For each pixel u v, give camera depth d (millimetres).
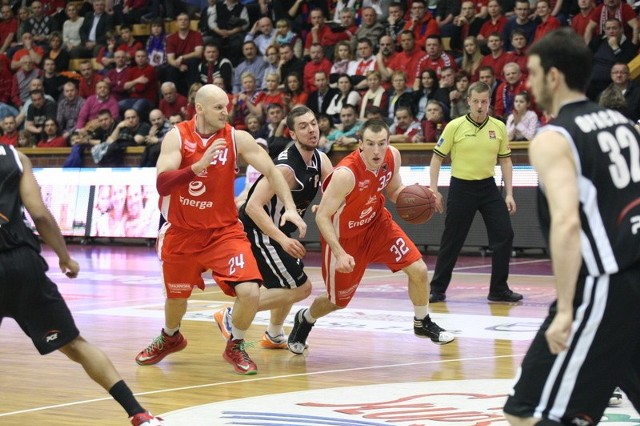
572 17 21406
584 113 4680
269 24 24734
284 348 10141
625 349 4633
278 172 8664
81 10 28906
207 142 8617
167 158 8516
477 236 20562
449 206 13438
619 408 7250
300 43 24375
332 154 21000
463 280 16469
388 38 22203
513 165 19625
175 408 7312
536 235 19578
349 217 9055
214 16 25984
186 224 8734
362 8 24031
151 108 24984
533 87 4805
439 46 21391
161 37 25891
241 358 8812
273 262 9352
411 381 8320
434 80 20875
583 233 4598
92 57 27594
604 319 4562
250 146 8688
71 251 22922
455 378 8430
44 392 8086
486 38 21781
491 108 20125
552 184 4504
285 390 7984
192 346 10383
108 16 27781
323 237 9180
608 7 20297
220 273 8719
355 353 9797
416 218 9461
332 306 9492
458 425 6656
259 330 11336
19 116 26672
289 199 8594
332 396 7703
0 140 26312
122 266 19422
